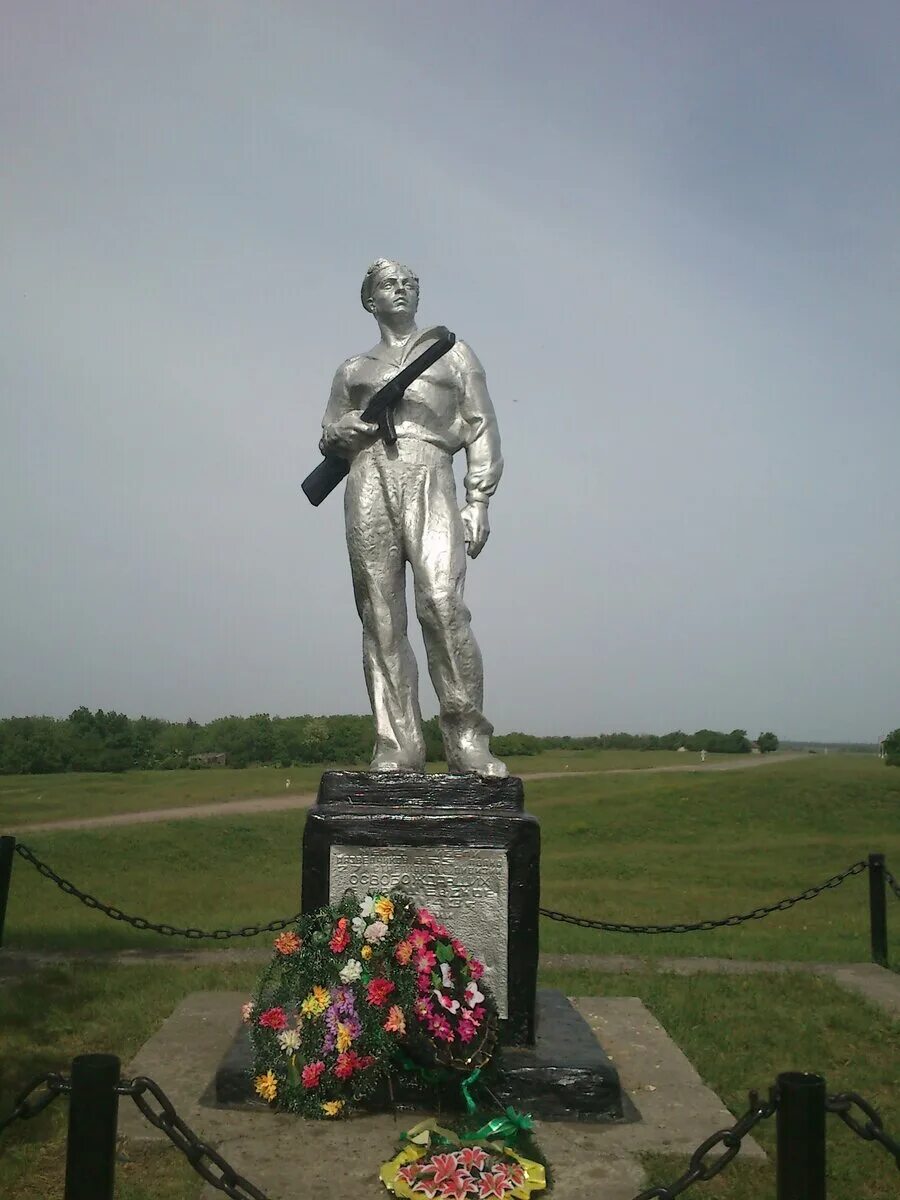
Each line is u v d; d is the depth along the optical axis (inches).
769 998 280.2
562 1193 161.6
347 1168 167.5
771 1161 174.6
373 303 251.3
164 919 418.3
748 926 438.0
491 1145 167.0
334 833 209.0
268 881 566.6
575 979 301.0
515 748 1937.7
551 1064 192.7
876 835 725.3
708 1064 224.1
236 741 1611.7
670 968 321.7
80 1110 114.3
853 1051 237.5
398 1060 189.0
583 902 487.8
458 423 245.8
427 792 216.2
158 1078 206.7
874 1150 181.9
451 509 237.0
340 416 249.6
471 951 206.1
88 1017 249.3
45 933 367.6
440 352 236.1
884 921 339.6
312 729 1646.2
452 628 227.3
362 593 239.3
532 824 209.0
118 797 993.5
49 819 830.5
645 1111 195.2
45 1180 162.6
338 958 190.7
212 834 692.1
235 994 269.3
